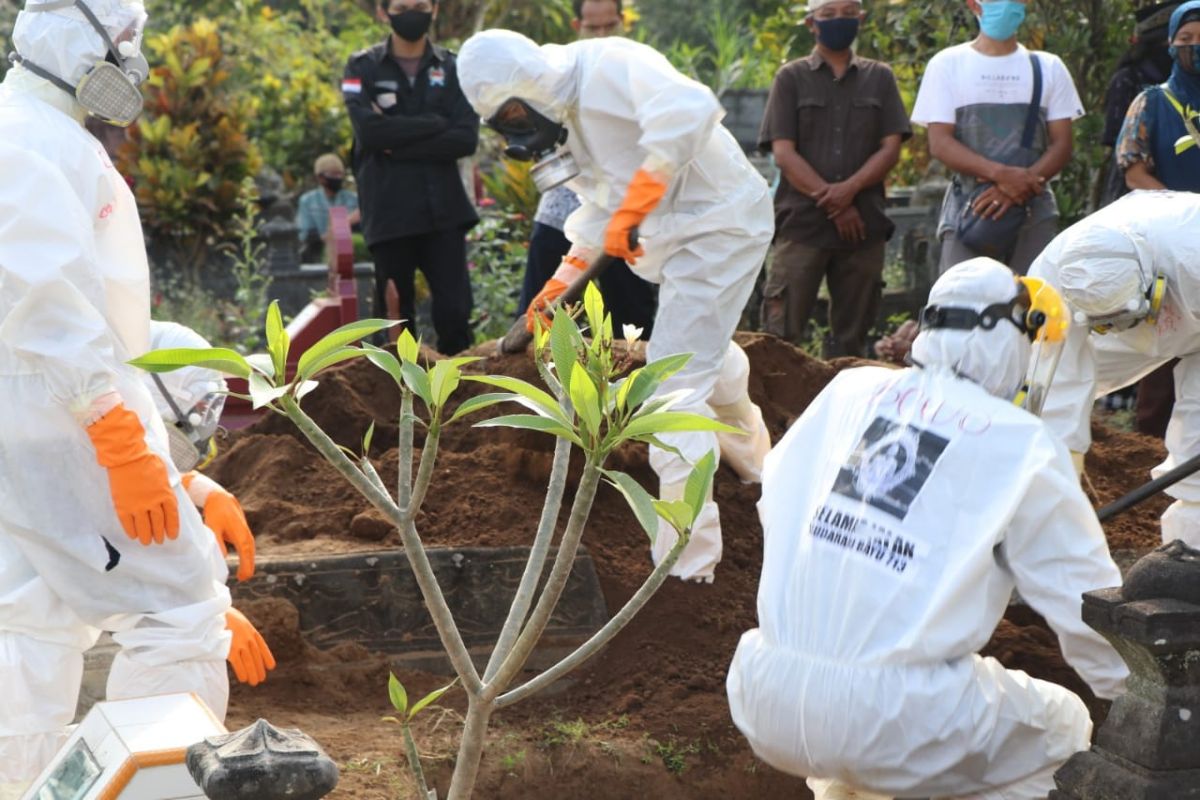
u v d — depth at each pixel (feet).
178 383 12.10
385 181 22.62
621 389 6.52
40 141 10.27
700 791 13.17
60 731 10.70
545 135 14.30
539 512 15.74
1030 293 11.07
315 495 16.71
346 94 22.45
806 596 10.48
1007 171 21.03
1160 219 13.29
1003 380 10.95
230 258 41.16
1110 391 15.16
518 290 31.35
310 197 43.70
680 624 14.89
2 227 9.78
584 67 14.05
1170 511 14.74
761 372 19.16
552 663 14.47
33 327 9.88
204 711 8.16
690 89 13.48
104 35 10.64
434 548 14.87
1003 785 10.47
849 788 11.17
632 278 21.25
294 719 13.06
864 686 10.05
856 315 23.58
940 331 10.97
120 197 10.85
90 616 10.62
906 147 36.04
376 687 13.88
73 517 10.41
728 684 11.11
